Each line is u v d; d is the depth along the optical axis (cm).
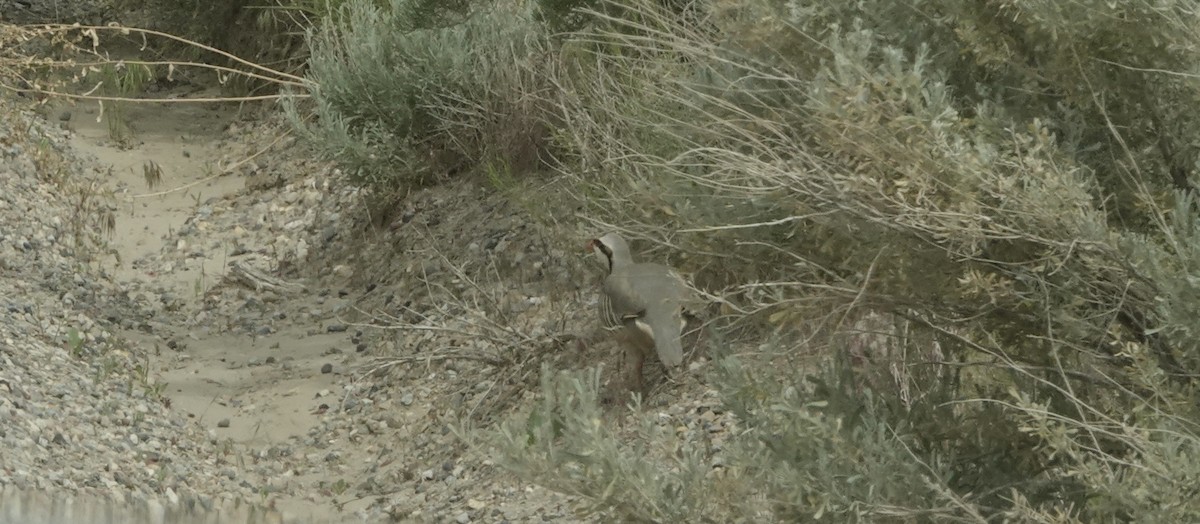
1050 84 788
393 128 1823
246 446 1375
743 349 1071
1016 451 791
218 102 2433
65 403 1284
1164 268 689
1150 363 690
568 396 814
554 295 1467
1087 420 754
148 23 2600
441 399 1404
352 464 1340
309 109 2202
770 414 777
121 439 1256
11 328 1438
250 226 1972
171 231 1966
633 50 1353
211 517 1113
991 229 699
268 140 2222
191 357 1590
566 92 1433
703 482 780
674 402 1209
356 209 1909
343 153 1809
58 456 1126
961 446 801
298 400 1472
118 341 1551
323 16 2120
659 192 941
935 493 750
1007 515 696
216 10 2473
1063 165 734
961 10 770
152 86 2484
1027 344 796
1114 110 773
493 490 1220
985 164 689
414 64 1798
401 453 1336
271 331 1658
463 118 1817
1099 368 757
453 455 1302
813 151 776
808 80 816
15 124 2083
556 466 759
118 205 2042
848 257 789
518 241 1609
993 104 781
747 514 764
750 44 836
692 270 922
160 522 1063
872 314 889
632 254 1200
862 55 719
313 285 1777
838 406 791
